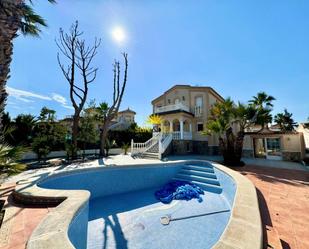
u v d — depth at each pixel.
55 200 4.77
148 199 8.84
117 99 21.59
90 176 9.64
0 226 3.63
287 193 7.00
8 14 4.64
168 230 5.59
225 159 14.42
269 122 14.33
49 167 12.23
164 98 26.98
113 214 6.92
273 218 4.69
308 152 20.39
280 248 3.08
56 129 20.45
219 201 7.96
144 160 15.39
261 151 20.42
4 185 7.29
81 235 3.88
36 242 2.35
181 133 21.28
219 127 14.41
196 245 4.77
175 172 12.26
